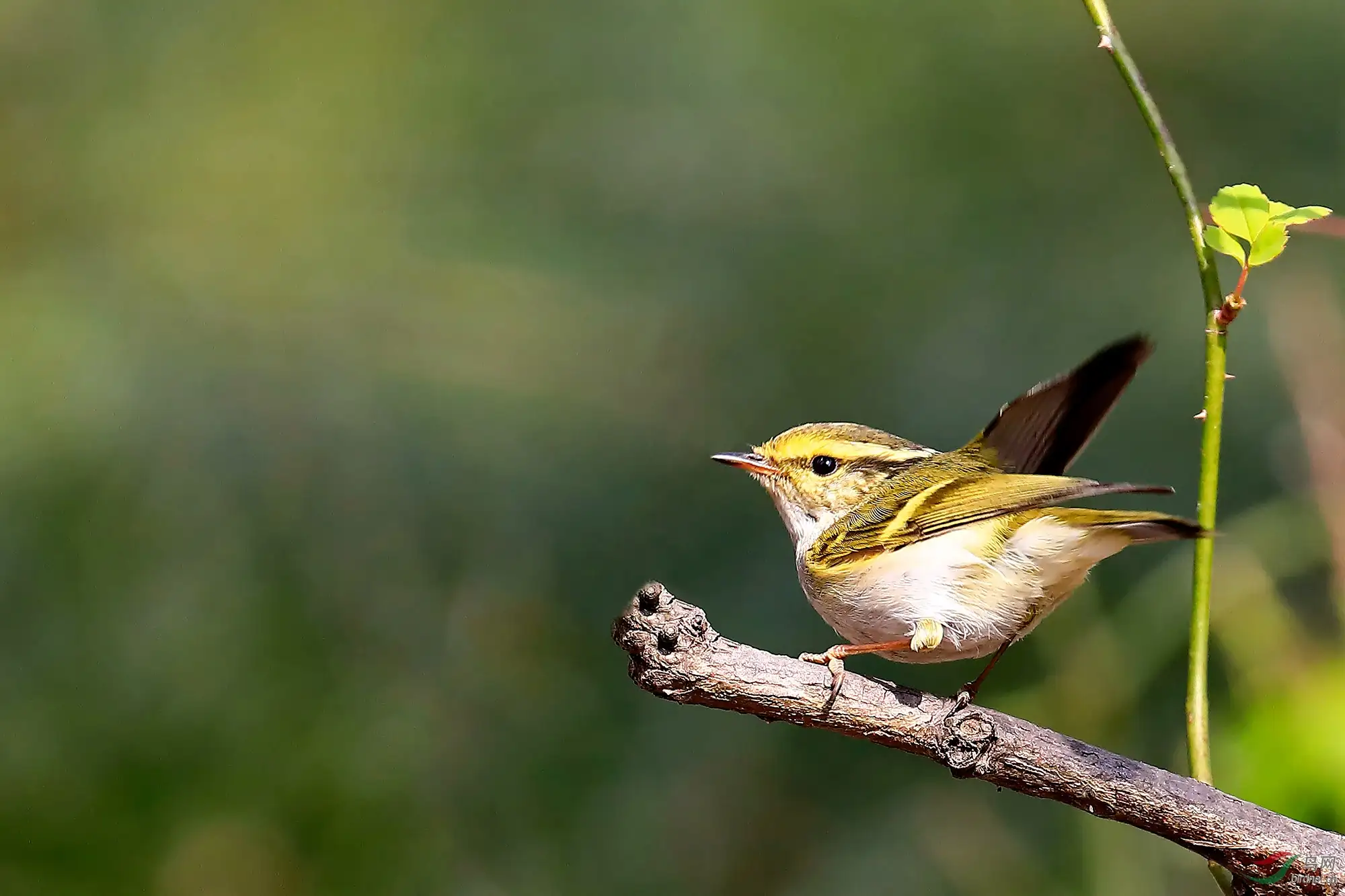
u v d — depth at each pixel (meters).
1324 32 12.54
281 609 9.65
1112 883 10.03
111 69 10.97
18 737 9.28
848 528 8.31
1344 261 11.98
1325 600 10.20
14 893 9.16
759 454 9.56
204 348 9.89
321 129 11.03
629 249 11.53
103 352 9.75
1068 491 7.00
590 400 10.70
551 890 9.95
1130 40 12.57
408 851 9.73
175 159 10.64
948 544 7.89
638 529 10.62
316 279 10.30
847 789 10.81
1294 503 10.24
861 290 11.93
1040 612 7.91
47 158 10.55
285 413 9.86
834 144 12.27
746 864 10.48
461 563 10.08
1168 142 7.10
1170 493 6.55
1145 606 10.31
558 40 11.93
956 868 10.44
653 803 10.35
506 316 10.59
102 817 9.32
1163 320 11.91
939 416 11.66
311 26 11.39
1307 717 8.38
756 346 11.61
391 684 9.84
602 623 10.36
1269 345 11.48
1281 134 12.45
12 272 10.01
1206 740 6.81
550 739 10.19
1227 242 6.67
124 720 9.40
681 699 6.70
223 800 9.50
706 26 12.21
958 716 6.73
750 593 10.71
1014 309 12.01
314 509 9.79
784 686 6.70
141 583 9.48
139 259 10.19
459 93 11.45
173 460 9.62
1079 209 12.30
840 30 12.38
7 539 9.34
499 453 10.25
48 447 9.48
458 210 11.07
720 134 12.06
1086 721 10.29
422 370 10.20
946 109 12.40
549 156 11.56
